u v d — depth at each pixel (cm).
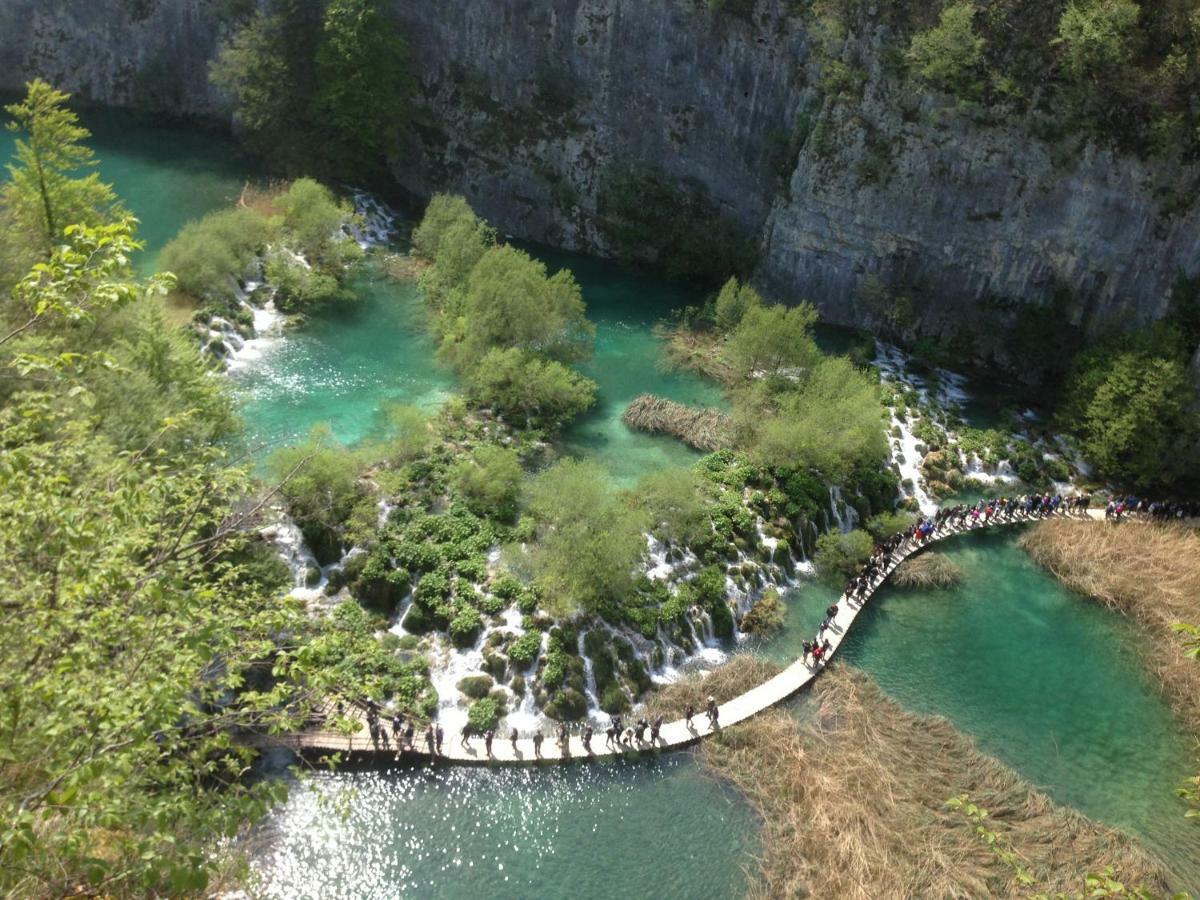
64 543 1955
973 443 6138
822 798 3756
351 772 3778
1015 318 6844
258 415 5506
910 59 6556
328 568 4531
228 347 6053
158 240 7062
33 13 9494
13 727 1645
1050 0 6266
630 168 8044
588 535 4488
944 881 3450
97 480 2295
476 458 5144
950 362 7050
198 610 2064
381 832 3591
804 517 5241
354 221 7675
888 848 3588
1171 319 6134
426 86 8581
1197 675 4603
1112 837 3731
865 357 6912
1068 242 6494
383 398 5831
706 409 6122
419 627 4347
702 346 6950
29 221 5031
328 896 3356
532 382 5700
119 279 4300
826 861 3522
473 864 3519
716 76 7525
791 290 7538
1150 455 5800
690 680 4400
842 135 6962
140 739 1744
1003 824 3744
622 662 4350
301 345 6325
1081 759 4184
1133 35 5984
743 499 5288
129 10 9325
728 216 7875
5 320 3922
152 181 8056
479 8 8106
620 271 8188
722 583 4756
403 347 6456
